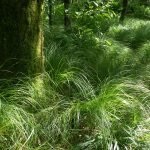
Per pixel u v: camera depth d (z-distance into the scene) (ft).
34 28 13.76
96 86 16.15
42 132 12.40
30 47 13.76
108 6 22.25
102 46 21.47
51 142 12.29
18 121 12.00
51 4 26.27
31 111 13.35
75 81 15.16
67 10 22.03
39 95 14.05
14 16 13.00
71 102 13.99
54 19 29.71
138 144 11.64
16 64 13.57
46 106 13.89
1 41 13.20
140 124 12.63
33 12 13.50
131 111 13.16
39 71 14.47
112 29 29.01
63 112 13.14
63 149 12.05
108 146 11.34
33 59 13.99
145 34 27.53
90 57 19.36
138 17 47.29
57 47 19.08
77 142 12.53
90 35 21.74
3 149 11.22
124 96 14.25
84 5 21.81
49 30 22.44
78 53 19.58
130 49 23.67
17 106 12.91
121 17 36.19
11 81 13.61
